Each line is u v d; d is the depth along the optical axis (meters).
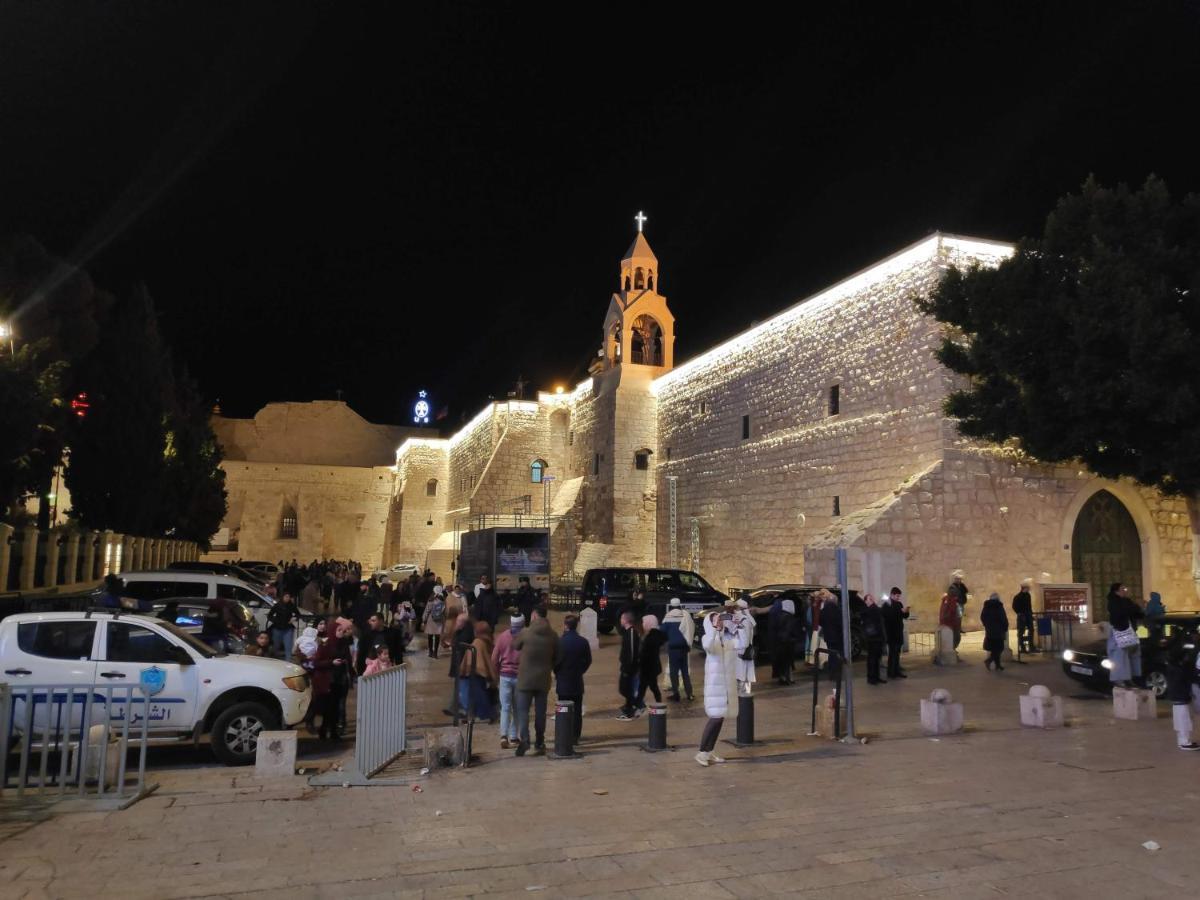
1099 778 8.85
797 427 29.48
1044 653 19.83
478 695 12.01
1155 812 7.54
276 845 6.60
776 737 11.38
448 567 59.47
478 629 11.95
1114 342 17.33
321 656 11.80
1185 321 17.20
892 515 21.66
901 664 18.69
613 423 41.53
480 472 57.06
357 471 72.06
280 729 10.14
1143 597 23.47
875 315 25.70
